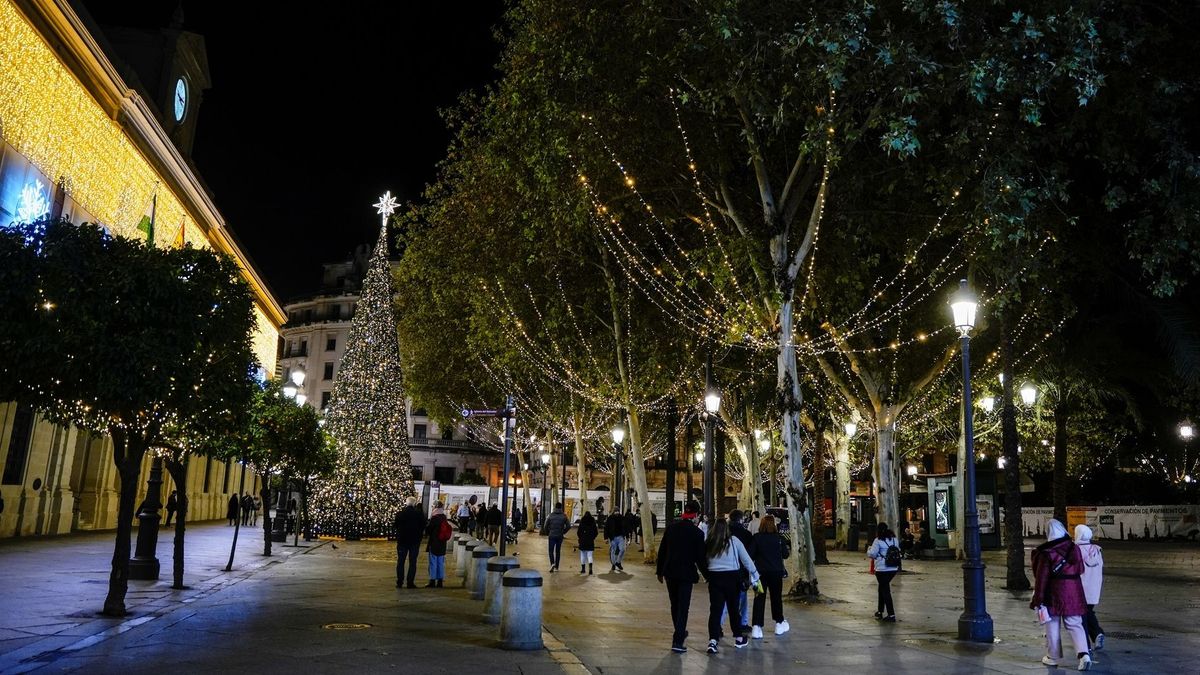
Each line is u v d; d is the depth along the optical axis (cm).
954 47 1334
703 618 1388
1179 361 2048
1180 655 1066
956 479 3238
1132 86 1444
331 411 3462
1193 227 1361
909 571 2569
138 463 1153
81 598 1266
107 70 2380
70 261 1011
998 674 922
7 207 2014
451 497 6500
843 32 1273
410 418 8738
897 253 2316
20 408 2455
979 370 2730
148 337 1031
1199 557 3216
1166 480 5028
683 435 5100
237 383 1192
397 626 1115
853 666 953
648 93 1983
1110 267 2139
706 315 2528
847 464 3803
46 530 2586
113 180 2628
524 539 4353
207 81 3566
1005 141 1474
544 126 2064
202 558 2155
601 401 3359
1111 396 2994
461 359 4203
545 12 2053
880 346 2761
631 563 2683
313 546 2891
